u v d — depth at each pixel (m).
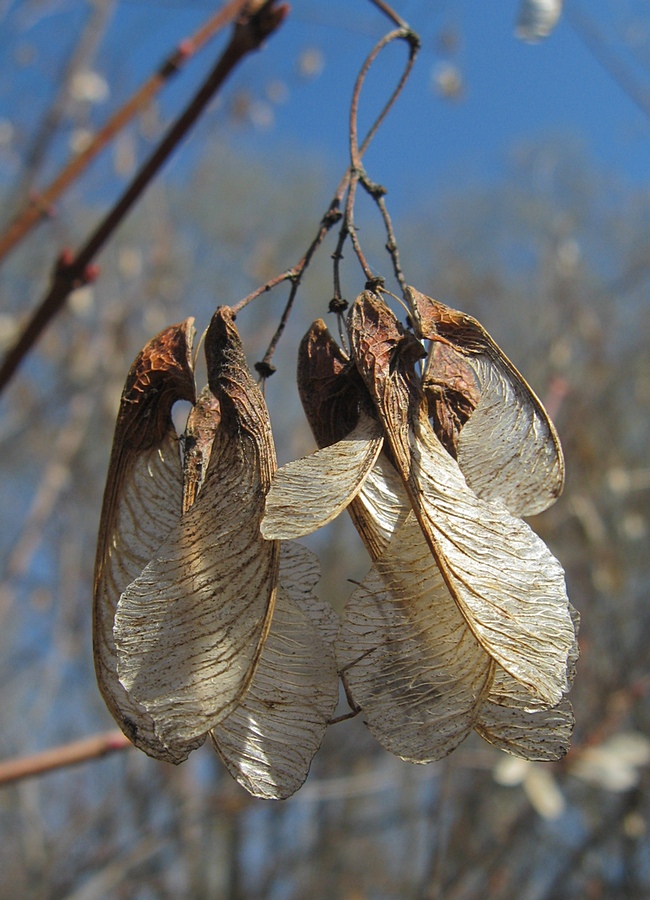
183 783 0.40
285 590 0.12
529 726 0.12
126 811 0.40
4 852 0.40
